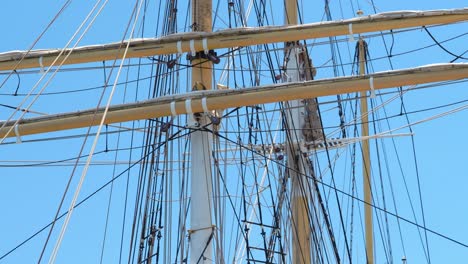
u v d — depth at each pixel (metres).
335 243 33.62
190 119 29.52
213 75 31.16
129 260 30.11
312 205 33.91
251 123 31.81
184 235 29.72
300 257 33.72
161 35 31.39
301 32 30.27
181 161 30.36
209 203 28.81
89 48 30.27
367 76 28.91
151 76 31.72
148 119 29.77
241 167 30.88
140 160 30.36
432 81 28.92
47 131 29.02
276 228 31.67
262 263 30.31
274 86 28.86
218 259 28.42
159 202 30.25
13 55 30.30
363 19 30.33
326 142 35.00
